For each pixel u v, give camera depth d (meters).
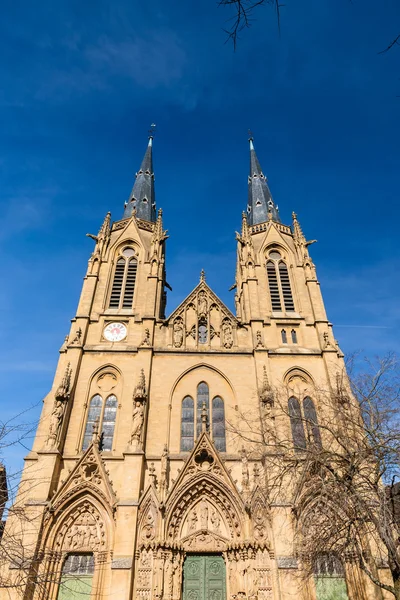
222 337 52.19
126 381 47.84
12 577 34.66
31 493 39.16
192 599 36.75
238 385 47.88
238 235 65.44
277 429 42.56
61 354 49.69
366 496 28.53
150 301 54.09
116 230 64.50
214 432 45.38
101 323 52.94
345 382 42.28
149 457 42.62
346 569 36.94
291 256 61.09
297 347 51.44
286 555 35.75
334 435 31.42
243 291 58.31
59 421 43.47
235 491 39.88
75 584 36.94
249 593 35.38
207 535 39.19
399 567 25.09
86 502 40.16
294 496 37.41
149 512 38.66
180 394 47.53
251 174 82.44
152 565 36.50
